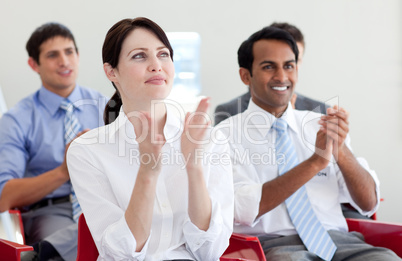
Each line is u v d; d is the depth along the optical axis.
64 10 4.55
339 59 4.80
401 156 4.83
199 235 1.95
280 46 2.83
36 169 3.76
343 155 2.75
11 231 3.31
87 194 2.04
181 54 4.67
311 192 2.84
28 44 3.79
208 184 2.10
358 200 2.87
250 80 2.94
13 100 4.57
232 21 4.71
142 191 1.86
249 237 2.40
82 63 4.59
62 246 3.04
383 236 2.80
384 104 4.82
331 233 2.74
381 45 4.80
